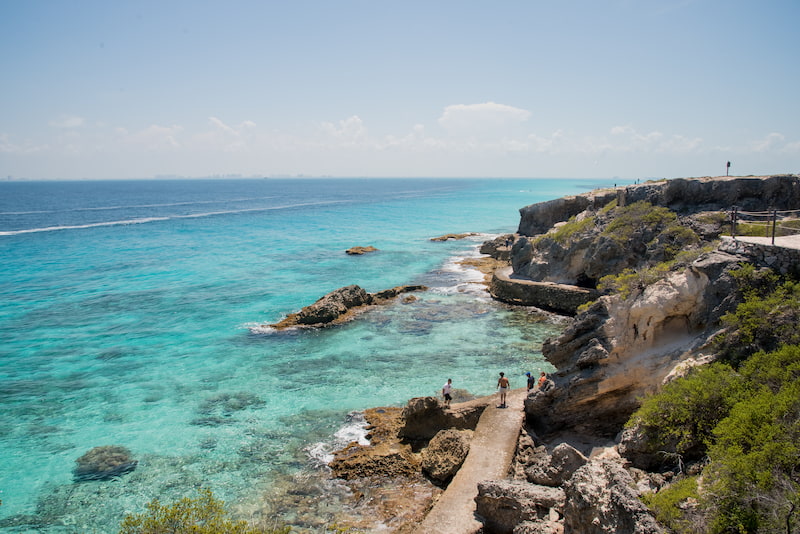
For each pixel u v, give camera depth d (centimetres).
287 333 3362
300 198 18712
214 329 3450
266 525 1574
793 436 1105
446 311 3850
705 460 1302
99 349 3102
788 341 1412
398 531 1537
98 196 19500
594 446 1800
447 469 1764
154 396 2500
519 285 4019
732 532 980
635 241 3275
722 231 2814
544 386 1916
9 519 1656
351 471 1855
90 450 2039
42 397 2495
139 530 1302
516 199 18300
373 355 2997
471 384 2600
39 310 3856
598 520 1080
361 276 5034
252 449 2031
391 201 17075
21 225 8850
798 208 2975
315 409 2356
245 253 6297
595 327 1855
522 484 1449
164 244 6956
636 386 1773
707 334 1650
